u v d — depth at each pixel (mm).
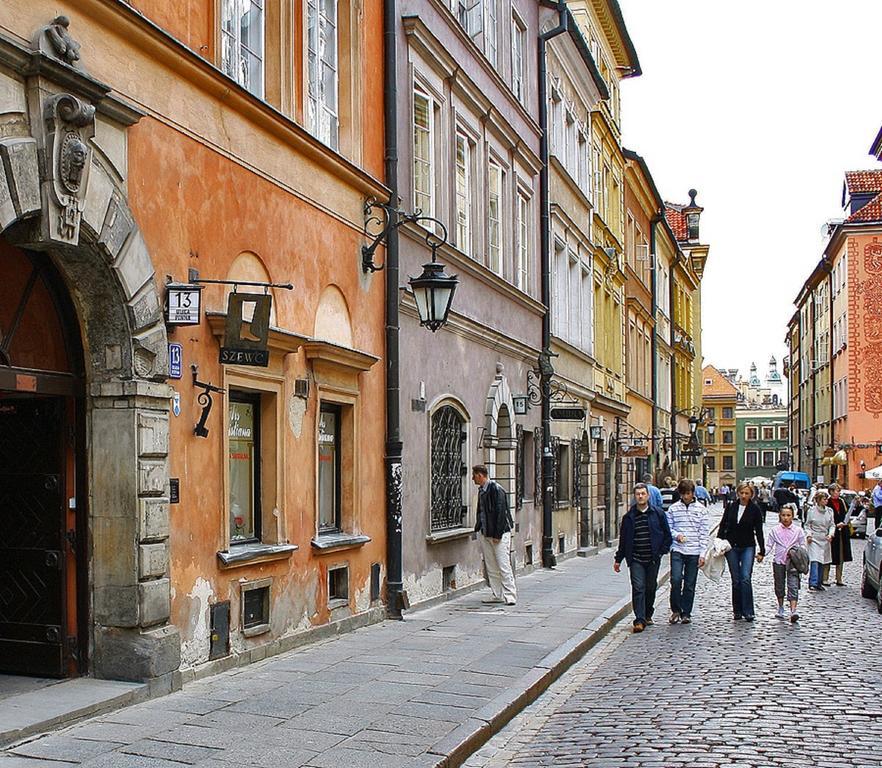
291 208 11695
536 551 23734
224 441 10102
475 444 19031
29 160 7492
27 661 8734
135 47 8812
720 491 95375
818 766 7117
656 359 46750
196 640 9586
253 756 7066
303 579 11812
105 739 7352
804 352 81250
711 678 10469
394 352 14625
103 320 8656
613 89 37688
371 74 14391
